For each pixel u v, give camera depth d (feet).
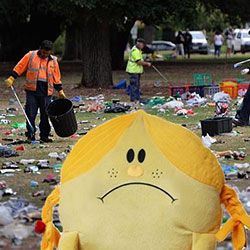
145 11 181.16
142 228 37.88
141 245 37.78
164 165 38.81
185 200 38.24
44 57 88.69
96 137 40.11
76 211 39.19
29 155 79.05
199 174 38.83
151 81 196.54
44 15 261.44
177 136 39.34
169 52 449.06
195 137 39.63
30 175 67.67
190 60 329.72
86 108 129.18
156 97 142.92
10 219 50.57
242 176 66.03
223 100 127.54
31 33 272.51
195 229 38.27
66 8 170.50
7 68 255.70
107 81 177.27
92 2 164.14
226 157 76.13
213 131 90.79
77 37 351.46
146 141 39.37
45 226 42.09
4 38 292.81
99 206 38.58
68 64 298.97
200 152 39.27
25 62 89.10
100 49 176.14
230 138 89.20
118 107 122.42
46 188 61.93
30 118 89.04
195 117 111.96
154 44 469.98
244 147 82.69
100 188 38.88
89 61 176.76
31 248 45.85
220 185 39.78
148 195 38.29
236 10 268.21
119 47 258.16
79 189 39.45
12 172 69.36
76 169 40.04
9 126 105.40
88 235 38.47
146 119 39.93
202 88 142.51
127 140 39.58
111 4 168.86
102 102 138.51
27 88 88.69
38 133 97.91
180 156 38.93
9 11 216.74
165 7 188.24
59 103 85.76
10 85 89.25
